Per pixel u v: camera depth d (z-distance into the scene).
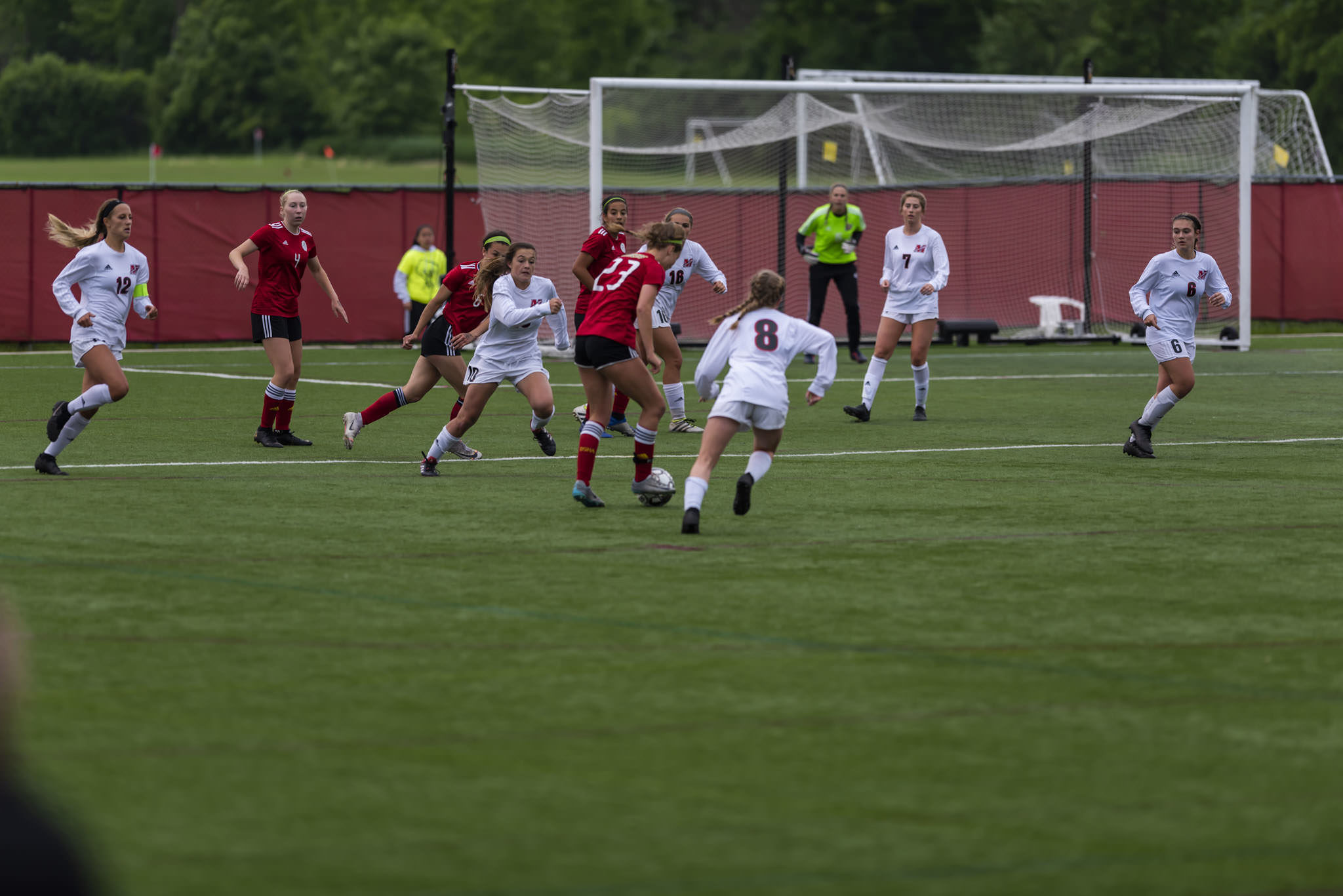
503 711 21.23
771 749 19.67
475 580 29.66
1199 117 103.00
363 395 67.44
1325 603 28.11
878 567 31.17
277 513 37.03
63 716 20.73
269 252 49.06
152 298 95.19
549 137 94.00
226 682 22.50
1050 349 96.06
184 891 15.05
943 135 114.12
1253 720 21.02
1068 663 23.94
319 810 17.34
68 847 7.88
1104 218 108.69
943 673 23.33
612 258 52.94
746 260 106.19
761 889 15.27
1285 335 106.31
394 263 99.44
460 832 16.73
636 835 16.69
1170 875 15.71
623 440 51.75
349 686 22.38
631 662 23.84
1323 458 47.81
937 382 73.88
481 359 43.25
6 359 85.56
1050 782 18.48
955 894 15.20
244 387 70.12
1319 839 16.70
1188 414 60.28
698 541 33.84
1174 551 32.97
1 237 91.38
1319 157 115.88
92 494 39.56
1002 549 33.09
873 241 108.56
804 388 71.25
